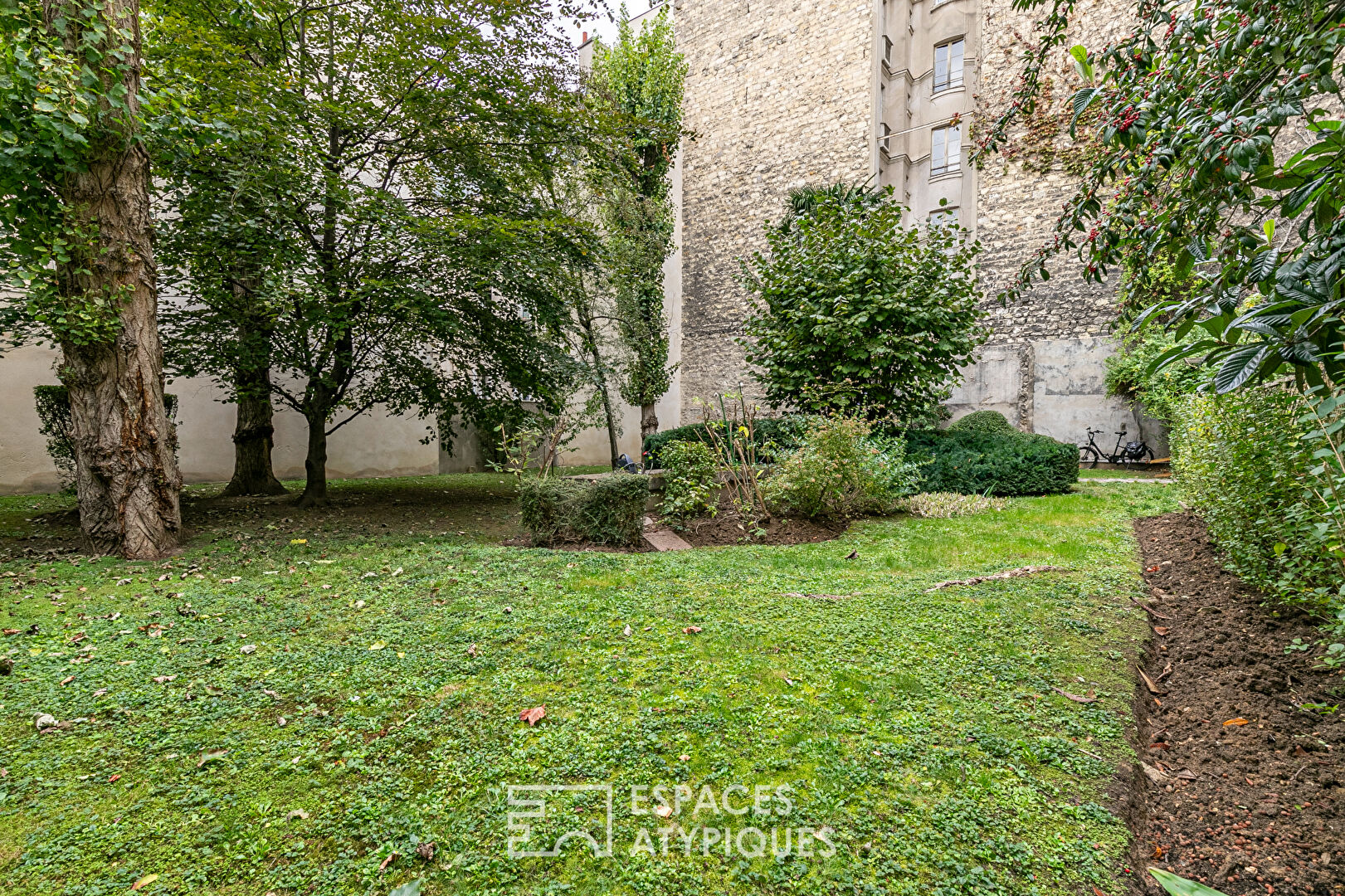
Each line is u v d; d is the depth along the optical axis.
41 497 7.13
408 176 7.93
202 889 1.41
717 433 7.19
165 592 3.60
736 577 3.90
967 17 13.80
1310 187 1.40
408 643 2.79
